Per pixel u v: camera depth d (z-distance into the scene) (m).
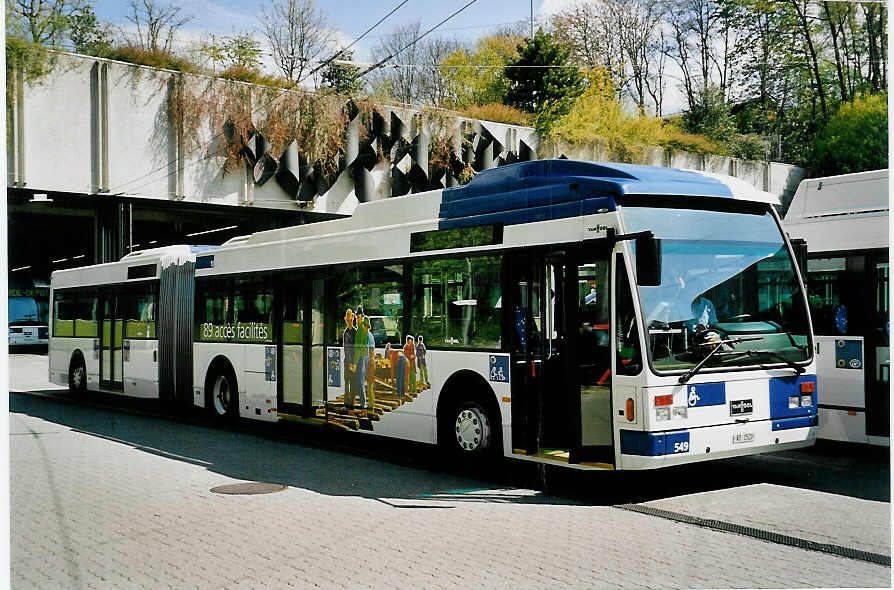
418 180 25.09
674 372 7.46
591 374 7.81
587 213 7.95
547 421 8.42
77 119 18.73
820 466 9.58
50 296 19.31
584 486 8.58
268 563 5.99
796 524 6.89
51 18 17.70
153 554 6.27
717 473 9.16
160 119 19.80
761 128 28.12
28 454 10.94
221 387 13.85
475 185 9.35
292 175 21.84
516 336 8.62
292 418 11.98
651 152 28.48
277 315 12.36
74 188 18.92
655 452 7.31
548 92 28.11
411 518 7.29
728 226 8.15
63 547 6.49
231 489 8.61
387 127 23.94
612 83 28.28
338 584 5.49
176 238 24.92
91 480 9.15
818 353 10.15
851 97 26.47
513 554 6.11
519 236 8.65
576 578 5.53
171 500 8.11
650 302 7.55
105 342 16.98
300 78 21.28
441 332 9.53
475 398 9.13
